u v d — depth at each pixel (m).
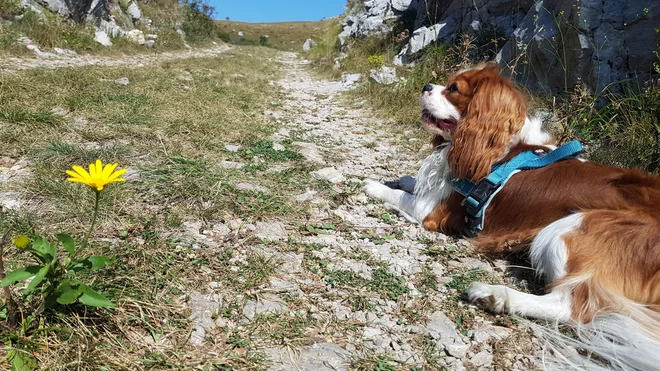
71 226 0.62
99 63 2.31
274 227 0.70
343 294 0.56
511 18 1.98
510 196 0.68
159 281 0.53
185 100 1.41
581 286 0.53
